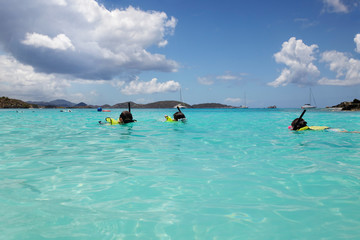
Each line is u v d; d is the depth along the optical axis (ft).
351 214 6.79
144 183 9.58
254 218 6.58
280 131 28.22
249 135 24.56
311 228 6.01
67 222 6.31
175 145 18.57
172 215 6.77
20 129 30.89
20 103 436.76
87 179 10.10
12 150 16.66
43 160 13.64
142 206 7.39
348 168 11.79
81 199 7.92
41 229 5.93
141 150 16.62
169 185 9.34
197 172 11.14
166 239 5.51
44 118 59.00
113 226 6.12
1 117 63.05
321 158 14.03
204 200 7.87
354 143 19.47
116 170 11.50
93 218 6.55
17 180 9.94
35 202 7.64
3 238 5.48
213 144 19.07
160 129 30.27
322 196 8.19
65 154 15.34
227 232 5.83
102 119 55.42
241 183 9.55
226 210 7.09
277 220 6.45
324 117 65.21
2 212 6.88
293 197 8.09
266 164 12.64
